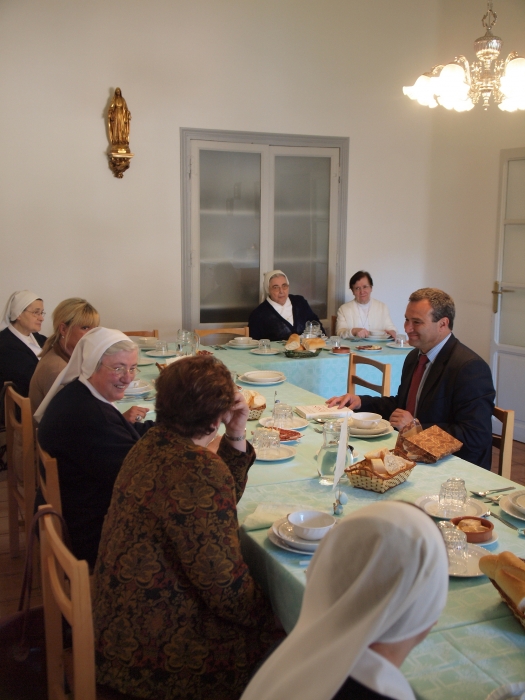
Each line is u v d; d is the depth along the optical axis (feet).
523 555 4.66
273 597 4.54
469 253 17.65
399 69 17.92
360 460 6.61
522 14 15.51
